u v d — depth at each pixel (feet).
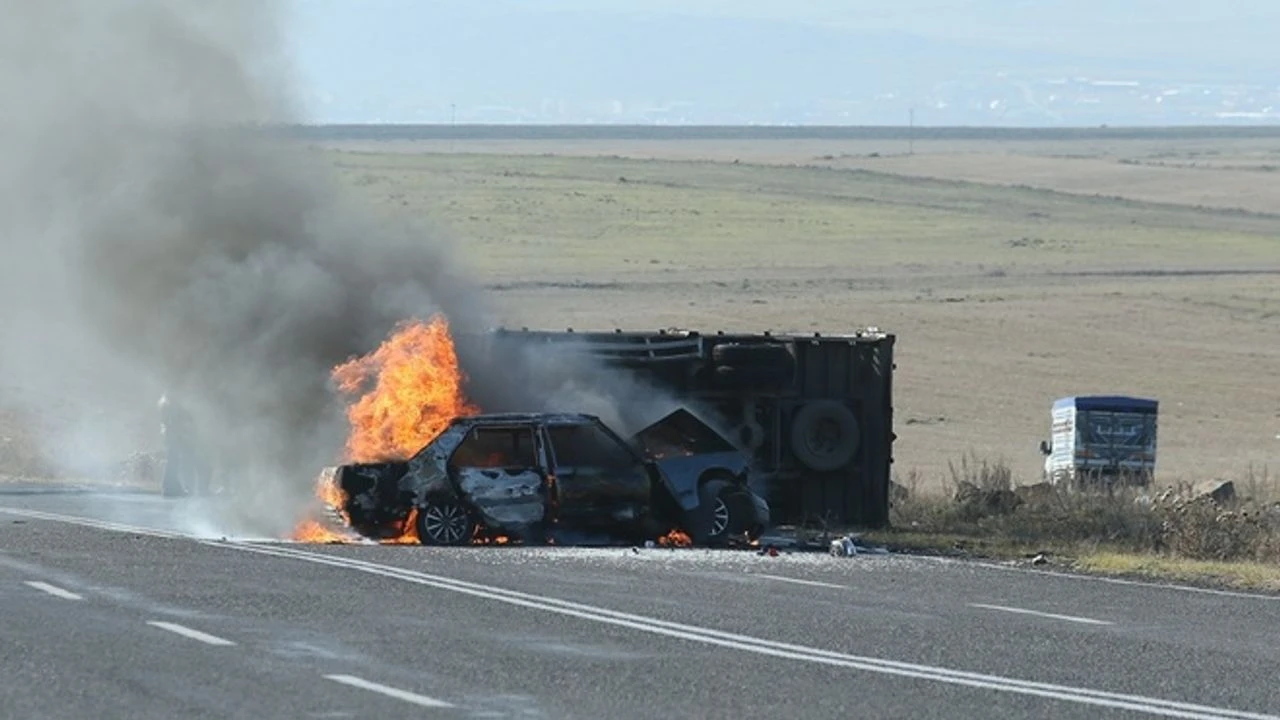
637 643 109.29
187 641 106.01
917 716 89.56
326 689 92.17
